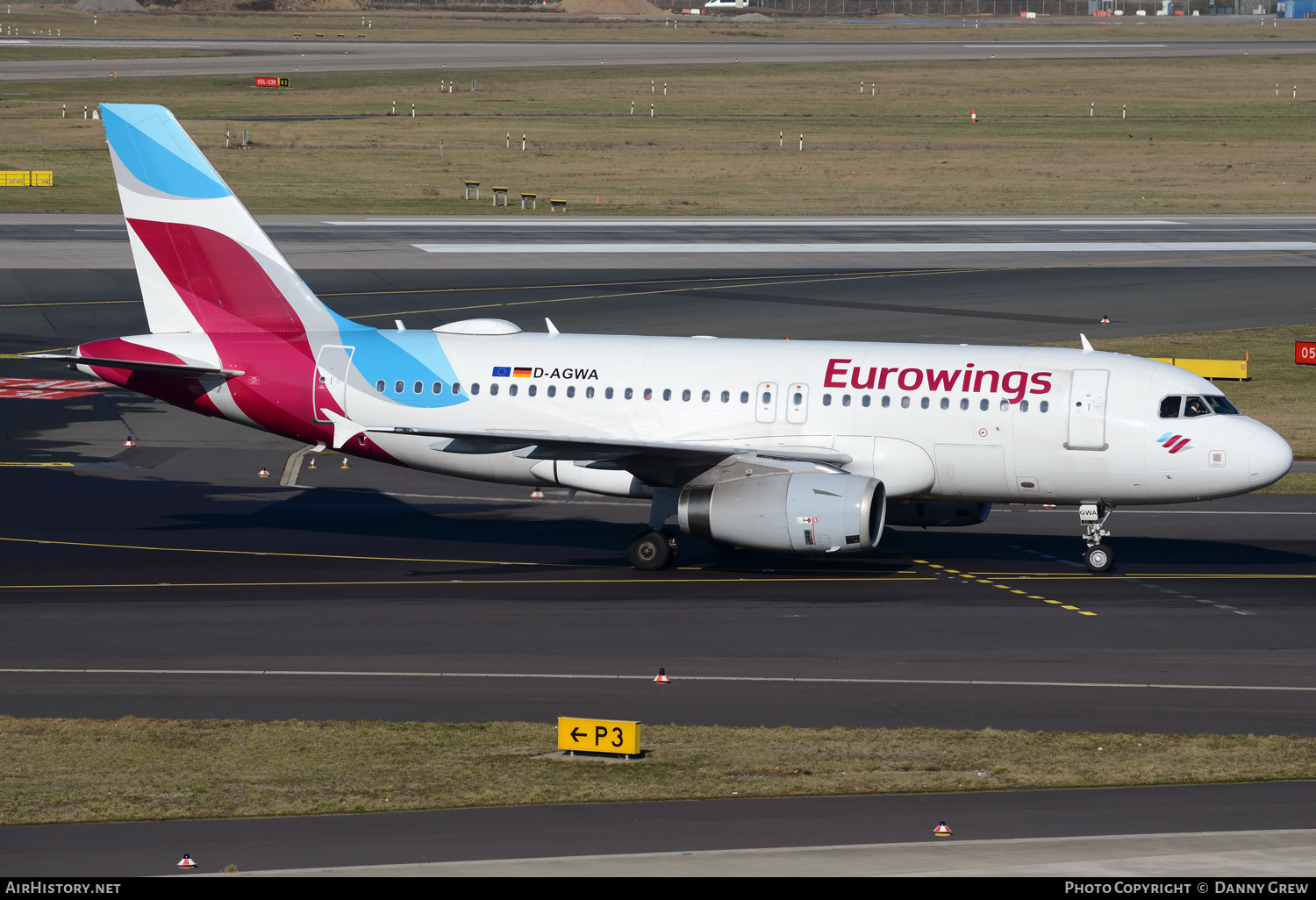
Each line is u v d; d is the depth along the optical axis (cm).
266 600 13338
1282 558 15100
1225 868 6781
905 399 14462
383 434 15250
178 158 15400
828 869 6769
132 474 18738
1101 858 6944
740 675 11138
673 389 14888
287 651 11738
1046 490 14425
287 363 15500
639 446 14000
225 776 8506
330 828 7481
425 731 9612
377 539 15862
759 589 13900
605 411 14962
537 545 15712
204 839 7300
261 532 16075
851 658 11600
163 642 11950
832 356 14838
